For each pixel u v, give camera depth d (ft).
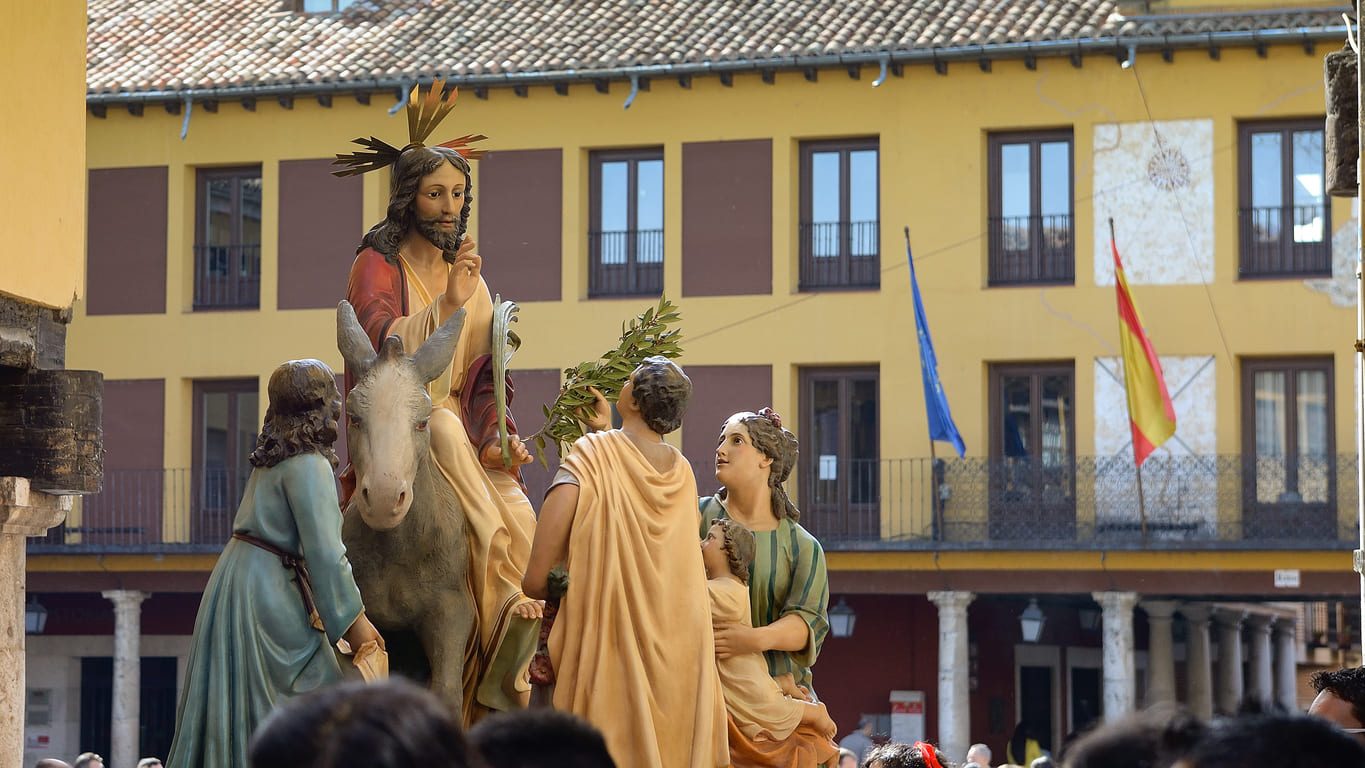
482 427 19.60
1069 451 92.63
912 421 93.66
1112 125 92.27
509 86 98.27
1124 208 92.12
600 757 9.32
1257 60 90.74
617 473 15.96
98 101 101.55
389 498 16.56
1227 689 107.04
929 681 93.81
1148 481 89.66
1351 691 16.31
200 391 103.09
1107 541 87.30
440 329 17.35
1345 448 89.20
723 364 96.22
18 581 26.27
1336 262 90.02
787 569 18.22
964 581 89.56
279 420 16.94
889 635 94.48
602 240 99.04
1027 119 93.25
